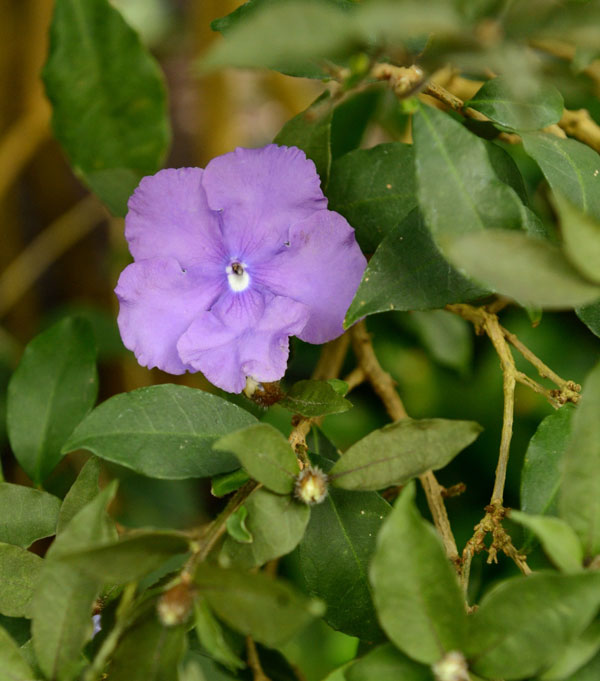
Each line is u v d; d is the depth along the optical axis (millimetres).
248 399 429
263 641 376
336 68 401
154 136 468
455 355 508
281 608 372
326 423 513
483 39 371
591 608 372
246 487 399
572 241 371
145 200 413
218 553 397
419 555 377
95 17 453
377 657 385
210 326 415
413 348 520
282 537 394
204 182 411
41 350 457
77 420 454
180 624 385
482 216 387
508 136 454
